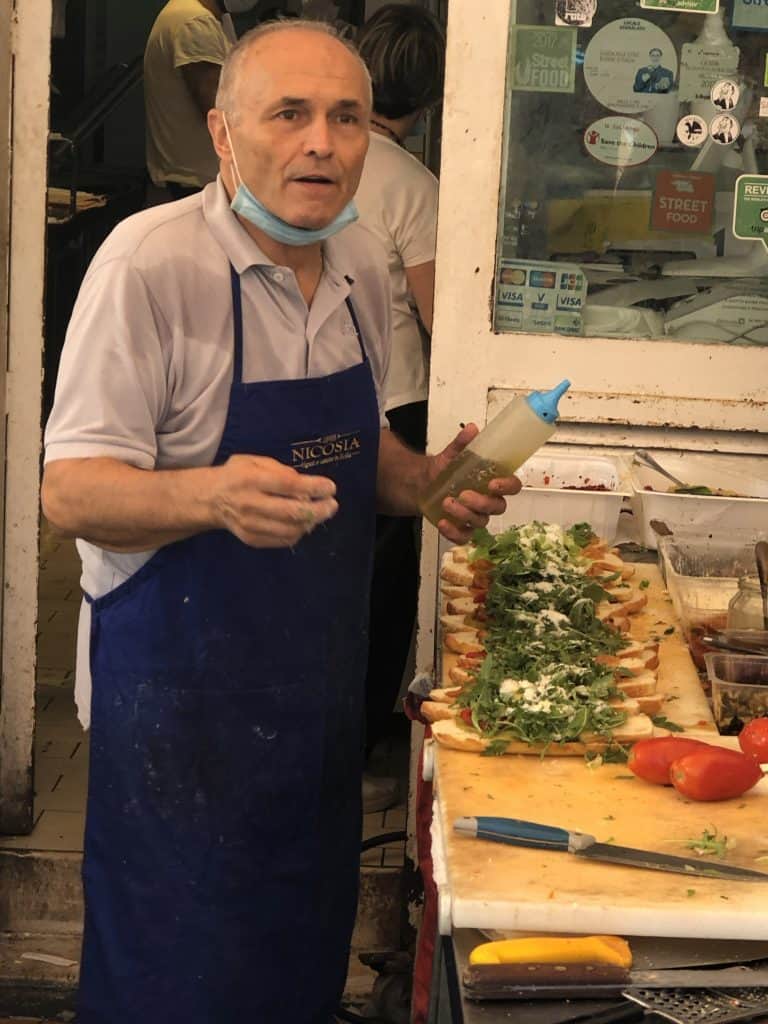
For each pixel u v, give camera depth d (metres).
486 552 2.48
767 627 2.32
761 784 1.89
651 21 3.08
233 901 2.34
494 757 1.95
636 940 1.58
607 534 2.88
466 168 3.11
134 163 8.71
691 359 3.16
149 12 8.48
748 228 3.15
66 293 6.89
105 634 2.29
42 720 4.17
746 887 1.60
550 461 2.96
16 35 3.17
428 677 2.41
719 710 2.14
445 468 2.38
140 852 2.31
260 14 6.63
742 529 2.79
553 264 3.18
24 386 3.29
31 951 3.32
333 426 2.29
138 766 2.29
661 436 3.20
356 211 2.22
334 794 2.44
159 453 2.22
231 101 2.14
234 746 2.29
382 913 3.38
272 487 1.83
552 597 2.34
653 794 1.85
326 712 2.37
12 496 3.33
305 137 2.10
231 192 2.23
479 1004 1.46
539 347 3.17
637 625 2.48
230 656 2.26
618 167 3.14
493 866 1.64
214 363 2.20
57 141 5.93
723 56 3.09
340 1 5.43
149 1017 2.36
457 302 3.16
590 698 2.02
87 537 2.09
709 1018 1.44
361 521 2.38
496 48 3.07
